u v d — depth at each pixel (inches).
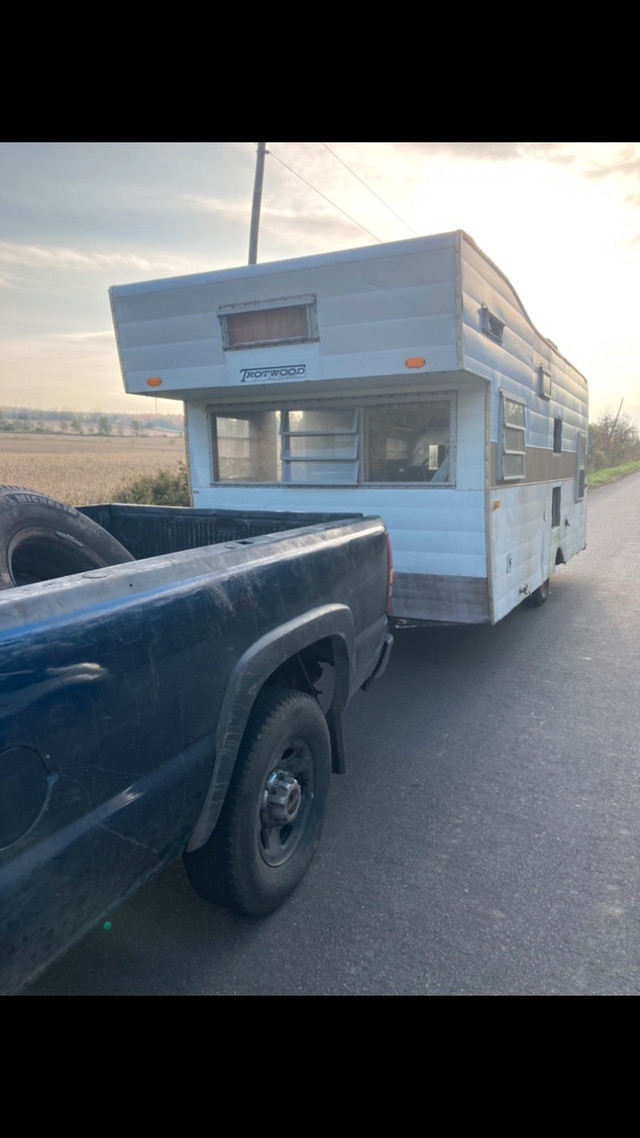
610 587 378.3
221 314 204.1
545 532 301.9
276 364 202.4
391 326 183.5
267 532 167.0
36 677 63.9
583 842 131.5
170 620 81.4
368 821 139.5
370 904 113.3
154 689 78.8
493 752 171.9
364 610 139.9
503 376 217.8
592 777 158.4
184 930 107.7
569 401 345.1
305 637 111.0
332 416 229.3
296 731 112.2
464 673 232.8
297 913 111.4
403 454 221.5
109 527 193.3
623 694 212.7
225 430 250.1
